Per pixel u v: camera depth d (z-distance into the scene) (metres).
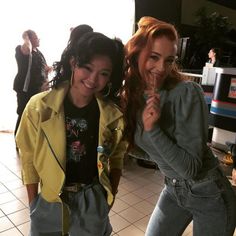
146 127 0.97
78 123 1.04
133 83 1.07
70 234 1.15
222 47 6.18
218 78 3.50
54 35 3.84
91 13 4.12
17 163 3.02
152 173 2.98
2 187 2.51
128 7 4.56
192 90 1.01
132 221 2.14
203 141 1.01
